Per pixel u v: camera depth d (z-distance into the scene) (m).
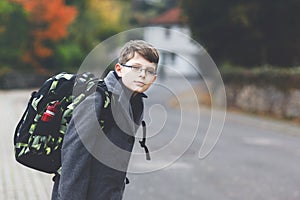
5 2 95.19
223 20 61.94
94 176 6.08
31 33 97.00
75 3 126.38
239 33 62.22
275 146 31.61
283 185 19.45
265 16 58.91
